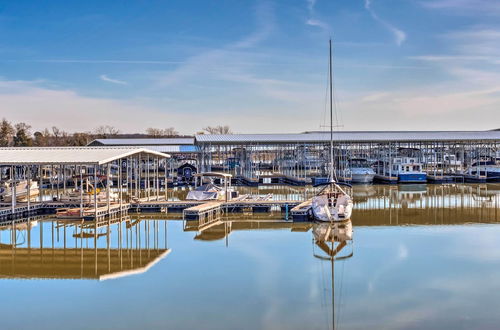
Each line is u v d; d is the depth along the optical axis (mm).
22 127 143250
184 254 30062
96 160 42062
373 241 33125
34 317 19844
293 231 37469
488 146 108625
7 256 30172
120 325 18922
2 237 36281
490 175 83875
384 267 26484
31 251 31562
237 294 22281
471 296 21688
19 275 25734
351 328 18453
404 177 81000
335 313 19891
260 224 41062
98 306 20984
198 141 87750
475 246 31172
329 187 41656
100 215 43469
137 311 20344
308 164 94188
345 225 39875
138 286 23625
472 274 24938
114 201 51562
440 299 21359
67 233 37750
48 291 23031
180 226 40531
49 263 28297
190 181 81062
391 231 36812
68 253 30875
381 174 88688
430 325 18625
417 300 21266
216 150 110250
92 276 25391
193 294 22375
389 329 18328
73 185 77375
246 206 48312
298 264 27344
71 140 161500
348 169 85375
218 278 24781
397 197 60656
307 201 48219
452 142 94000
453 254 29125
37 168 90500
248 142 87000
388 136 90500
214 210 46406
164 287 23406
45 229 39625
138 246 32656
